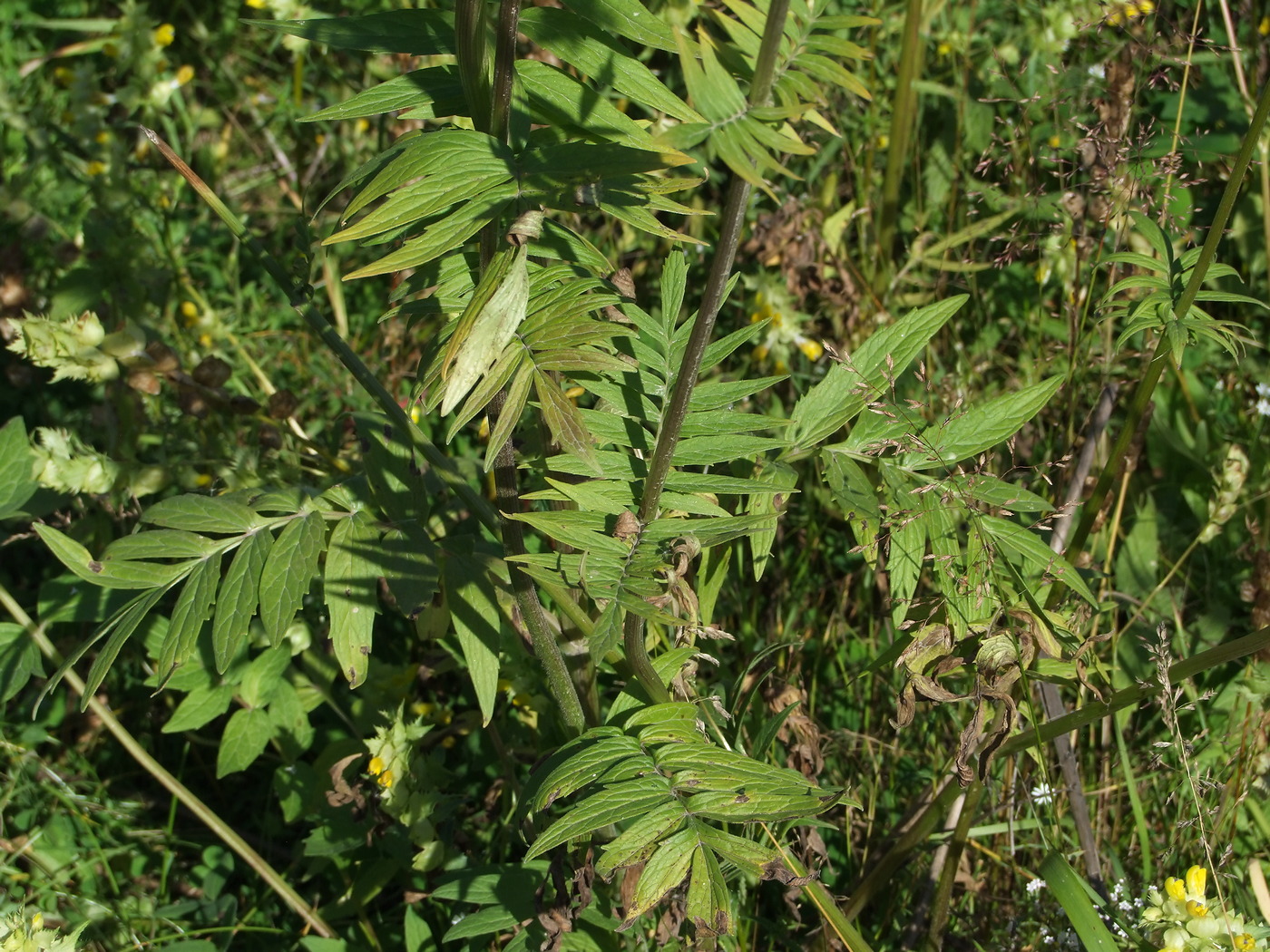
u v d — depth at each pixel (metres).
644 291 3.00
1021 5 3.14
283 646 2.15
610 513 1.48
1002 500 1.71
